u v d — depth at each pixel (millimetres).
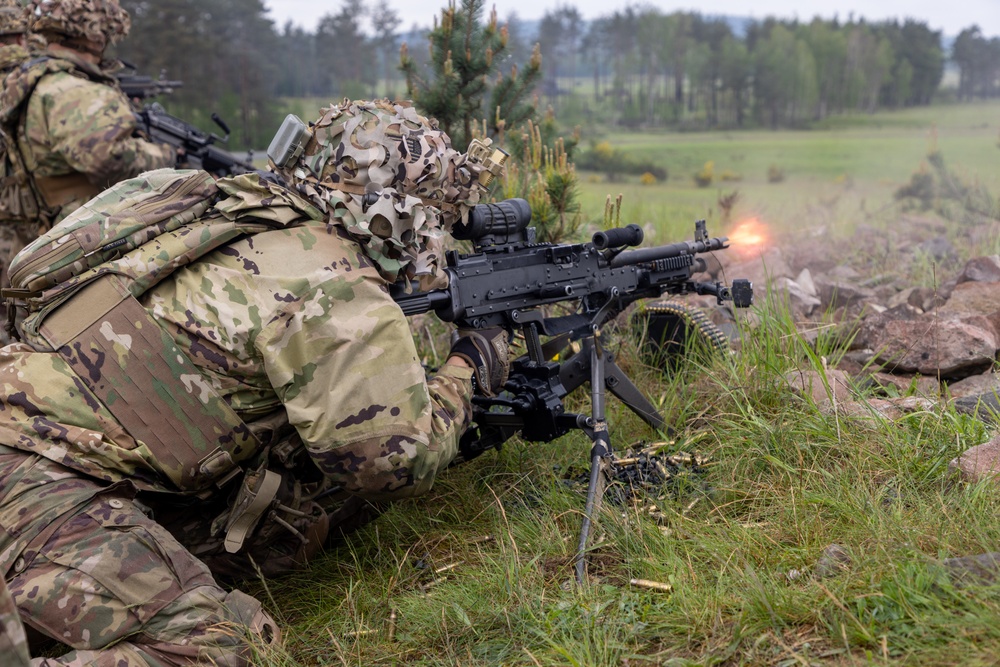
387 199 2539
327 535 3088
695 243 3502
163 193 2592
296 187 2639
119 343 2422
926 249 6367
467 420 2840
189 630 2268
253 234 2553
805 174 37688
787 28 104250
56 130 4508
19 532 2234
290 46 71562
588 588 2475
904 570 2127
